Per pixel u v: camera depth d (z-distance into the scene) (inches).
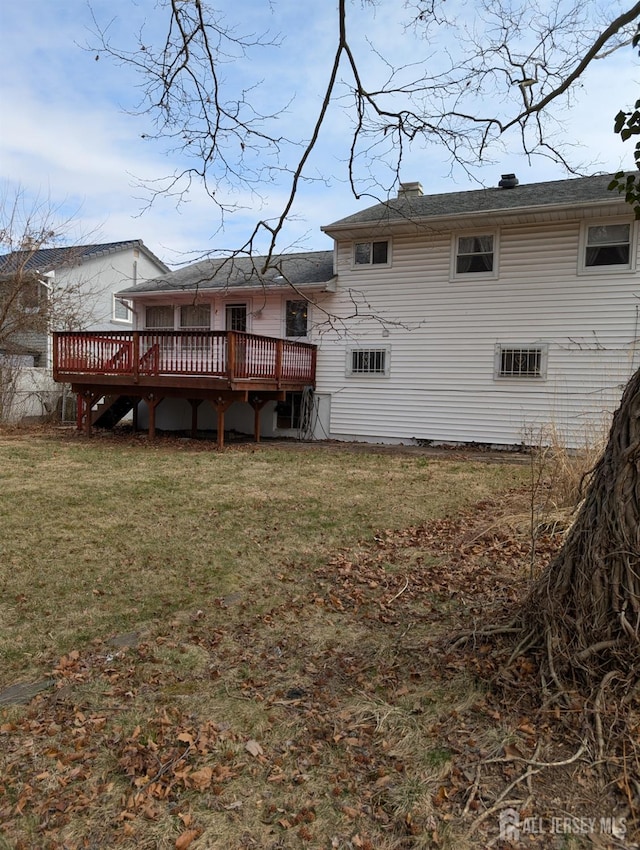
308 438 562.3
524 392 473.7
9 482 320.8
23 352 717.3
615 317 438.3
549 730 92.7
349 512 258.8
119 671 119.6
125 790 84.7
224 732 98.1
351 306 535.5
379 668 118.8
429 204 522.6
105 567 183.5
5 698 110.3
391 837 75.7
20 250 669.9
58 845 74.7
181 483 323.3
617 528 94.6
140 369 493.7
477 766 87.5
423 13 165.5
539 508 246.4
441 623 140.3
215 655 126.8
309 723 100.6
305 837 76.0
